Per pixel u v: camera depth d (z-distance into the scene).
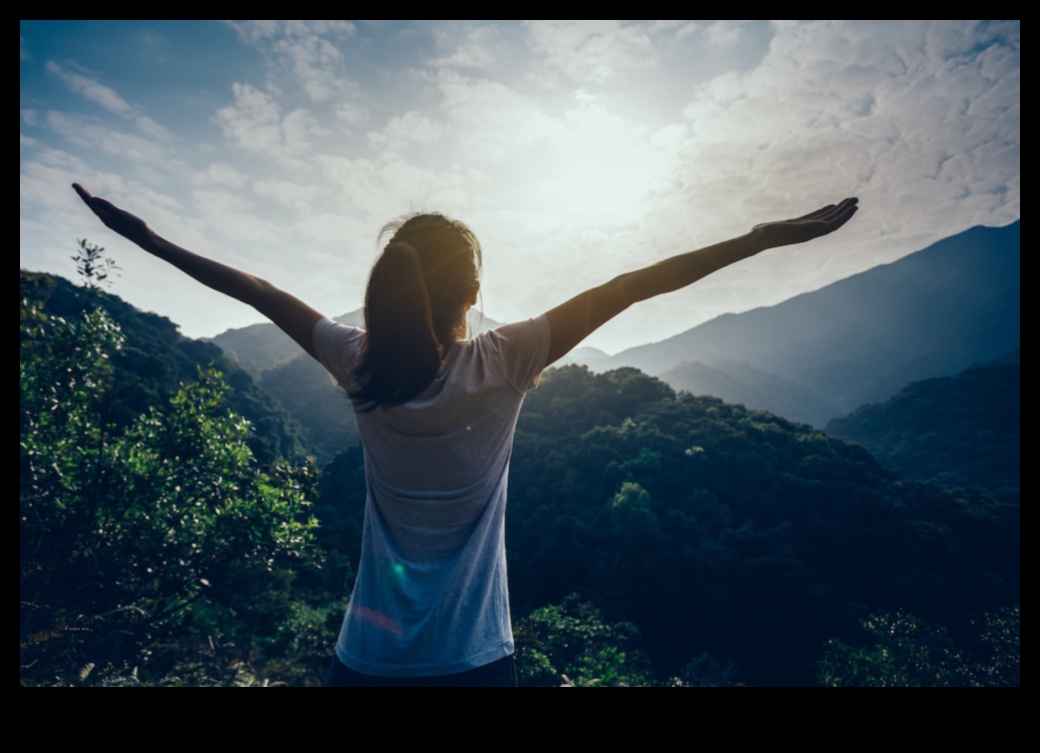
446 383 0.71
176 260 0.88
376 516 0.79
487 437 0.76
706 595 38.34
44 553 6.65
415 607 0.73
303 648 16.03
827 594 38.00
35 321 6.86
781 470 51.31
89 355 7.20
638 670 20.62
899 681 22.64
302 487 8.91
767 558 39.56
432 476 0.74
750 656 36.81
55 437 7.14
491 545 0.79
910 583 39.53
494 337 0.75
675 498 47.62
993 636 28.08
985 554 44.31
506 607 0.81
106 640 6.47
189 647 8.62
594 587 39.28
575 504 48.06
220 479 8.36
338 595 27.48
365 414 0.74
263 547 8.28
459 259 0.76
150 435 8.02
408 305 0.70
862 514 45.22
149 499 7.71
